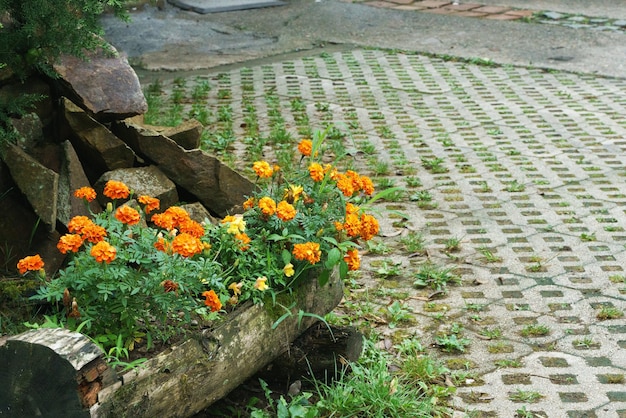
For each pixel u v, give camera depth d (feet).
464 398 15.17
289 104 33.35
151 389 12.24
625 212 23.22
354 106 33.27
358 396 14.51
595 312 18.11
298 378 15.29
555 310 18.20
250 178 25.29
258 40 43.45
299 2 50.26
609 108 33.01
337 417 14.34
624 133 30.01
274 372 15.28
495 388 15.48
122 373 12.03
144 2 46.78
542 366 16.17
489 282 19.42
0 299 14.24
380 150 28.27
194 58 40.16
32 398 11.41
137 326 13.21
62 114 17.83
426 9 49.06
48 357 11.23
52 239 16.47
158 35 43.24
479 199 24.18
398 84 36.40
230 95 34.55
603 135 29.84
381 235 21.85
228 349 13.37
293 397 14.80
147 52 40.93
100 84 18.54
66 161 17.31
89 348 11.39
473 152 28.12
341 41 43.50
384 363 15.43
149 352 12.85
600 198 24.23
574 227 22.29
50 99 18.43
